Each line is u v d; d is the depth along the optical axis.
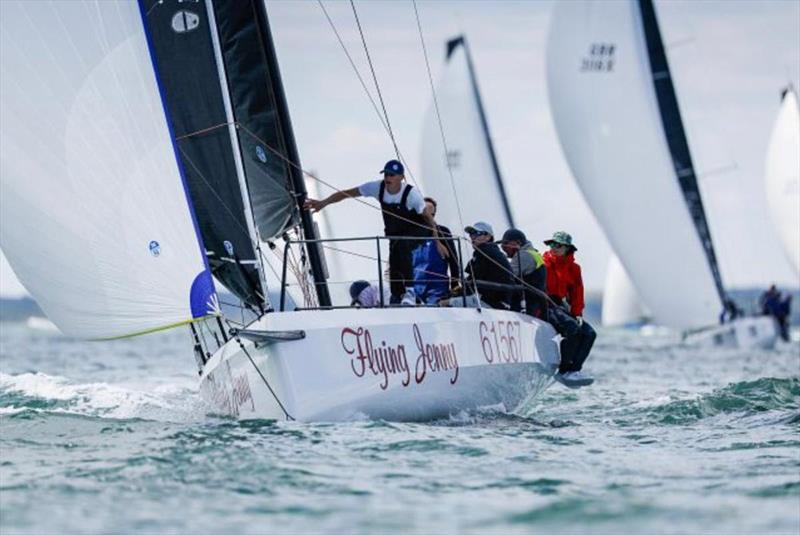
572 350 50.72
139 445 34.56
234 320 41.44
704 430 41.62
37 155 37.84
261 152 43.28
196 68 41.22
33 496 28.25
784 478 30.73
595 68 123.44
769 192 132.88
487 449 34.72
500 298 46.69
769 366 93.56
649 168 125.62
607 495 28.47
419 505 27.47
